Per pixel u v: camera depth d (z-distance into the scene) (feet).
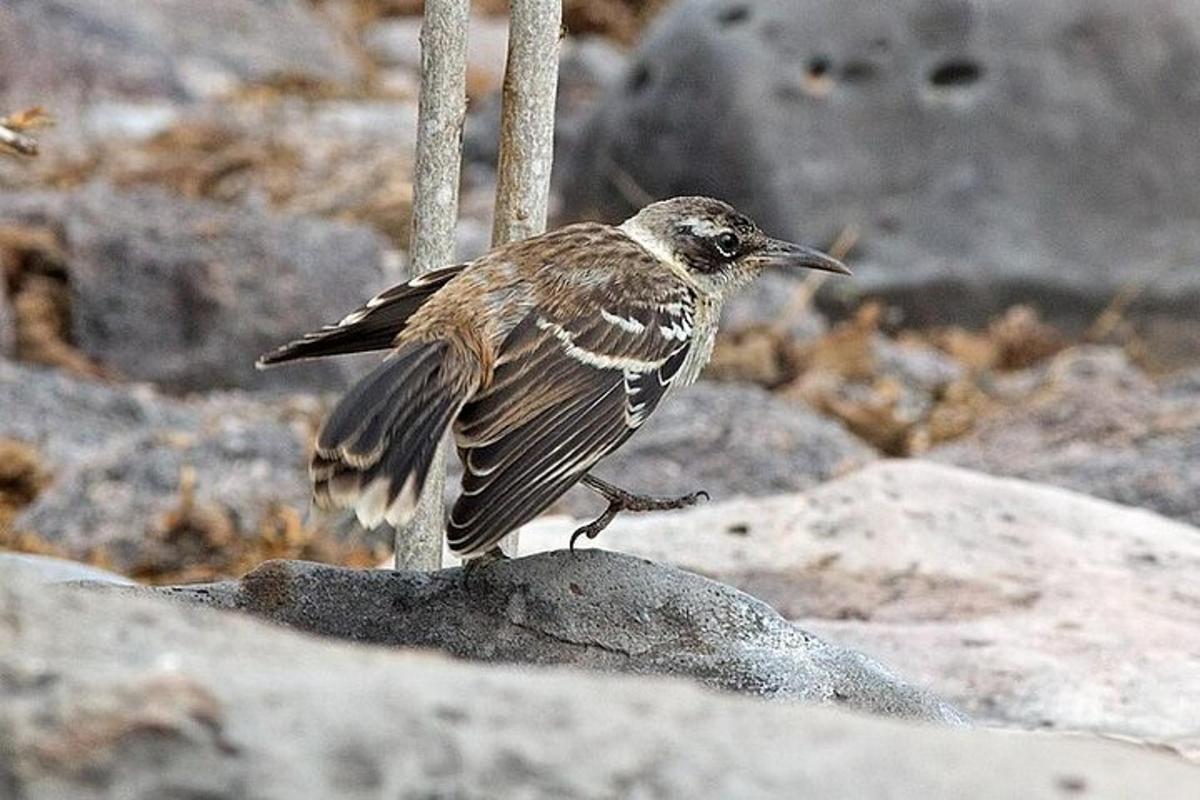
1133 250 69.62
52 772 14.49
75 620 16.39
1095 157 69.92
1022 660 32.60
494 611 25.57
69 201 63.62
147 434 49.88
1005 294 68.80
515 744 14.93
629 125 72.02
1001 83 70.03
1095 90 70.13
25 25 90.84
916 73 70.18
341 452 22.91
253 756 14.65
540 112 29.43
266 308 59.77
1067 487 49.73
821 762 14.98
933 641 33.42
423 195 29.35
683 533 37.19
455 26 29.04
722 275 29.91
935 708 25.93
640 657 25.21
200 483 46.26
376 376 23.81
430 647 25.39
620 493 26.99
